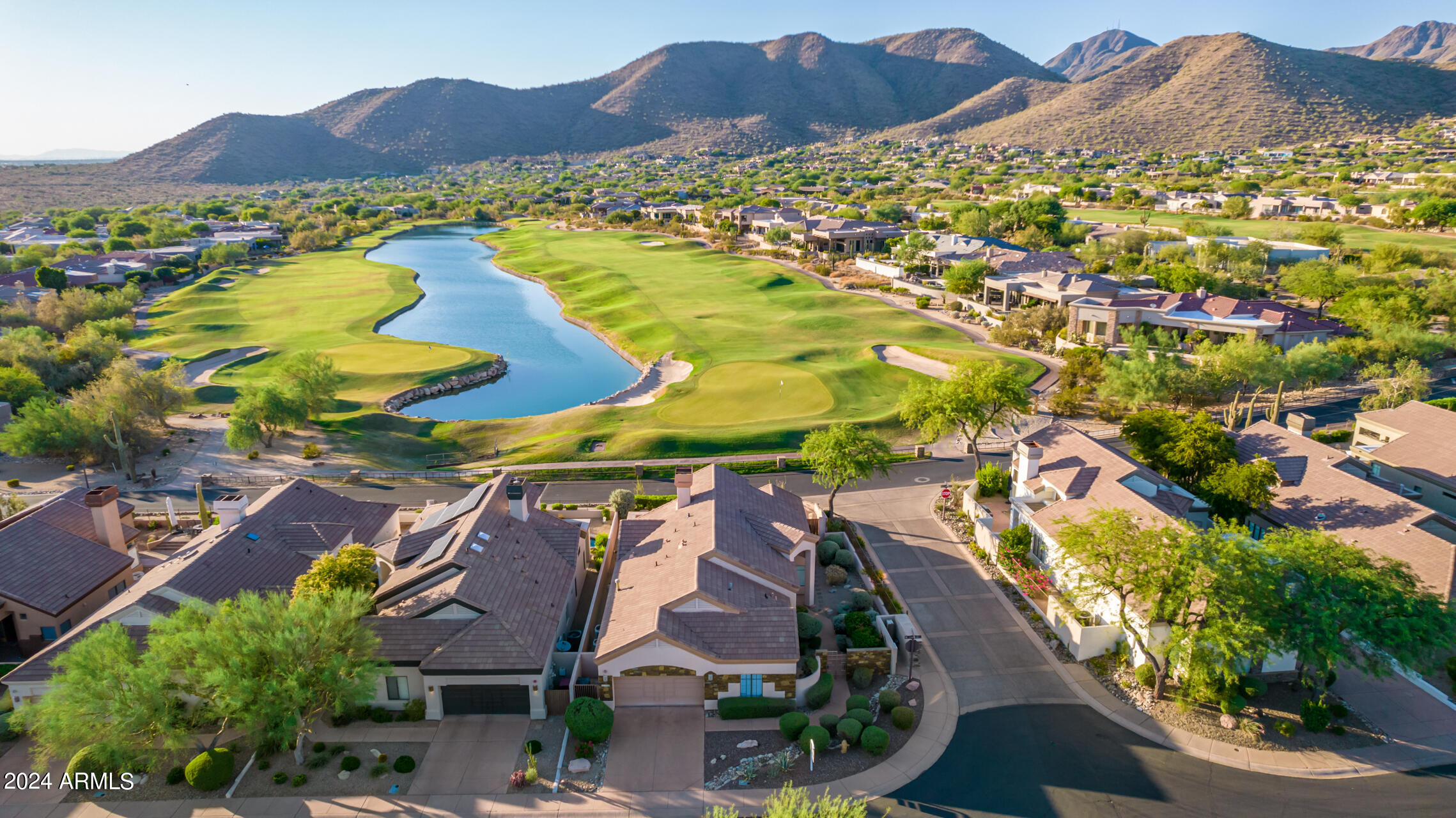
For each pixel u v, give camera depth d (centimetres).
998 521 5859
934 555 5588
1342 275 12306
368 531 5456
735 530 4634
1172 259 15612
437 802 3381
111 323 12712
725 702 3894
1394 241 17275
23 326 12738
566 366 12044
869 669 4178
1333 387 9275
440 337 13675
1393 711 3831
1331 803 3278
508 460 7662
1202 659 3634
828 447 5875
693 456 7638
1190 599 3672
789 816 2808
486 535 4512
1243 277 13900
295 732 3528
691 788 3450
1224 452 5772
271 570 4712
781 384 9619
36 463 7631
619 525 5347
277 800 3400
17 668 3975
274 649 3394
